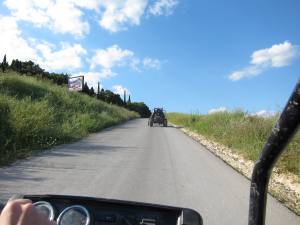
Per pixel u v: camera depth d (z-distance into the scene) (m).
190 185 10.06
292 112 1.15
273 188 10.31
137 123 45.44
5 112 17.42
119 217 2.87
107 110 44.06
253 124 21.19
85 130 25.12
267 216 7.76
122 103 89.50
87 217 2.71
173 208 2.88
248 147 17.53
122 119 46.78
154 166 12.62
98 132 26.81
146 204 2.90
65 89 39.78
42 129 17.95
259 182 1.35
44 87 33.06
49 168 11.35
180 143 20.94
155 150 16.88
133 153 15.52
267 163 1.30
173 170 12.07
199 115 46.59
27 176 10.10
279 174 12.01
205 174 11.72
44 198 2.96
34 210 0.91
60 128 20.22
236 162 14.81
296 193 9.92
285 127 1.18
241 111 31.33
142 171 11.62
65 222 2.70
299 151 13.12
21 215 0.90
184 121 47.72
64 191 8.77
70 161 12.78
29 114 18.69
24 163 11.95
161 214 2.90
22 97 27.14
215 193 9.36
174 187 9.74
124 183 9.88
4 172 10.44
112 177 10.52
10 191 8.46
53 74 54.84
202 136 27.69
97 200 2.91
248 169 13.30
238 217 7.52
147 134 26.59
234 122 25.17
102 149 16.38
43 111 20.61
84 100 40.06
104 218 2.82
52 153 14.41
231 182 10.77
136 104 109.50
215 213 7.74
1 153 13.01
